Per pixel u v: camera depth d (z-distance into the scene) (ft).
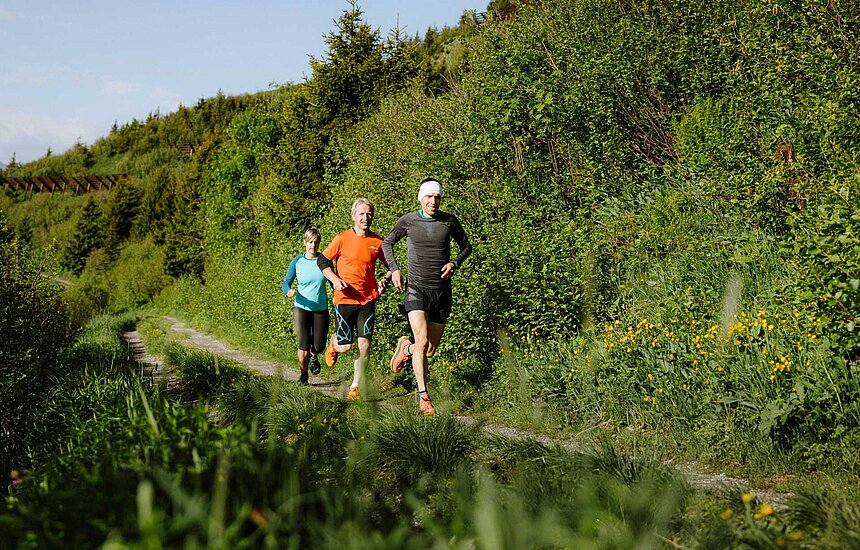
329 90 71.72
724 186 26.99
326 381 31.17
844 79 25.36
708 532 8.14
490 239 27.63
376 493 10.69
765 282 21.15
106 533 6.30
